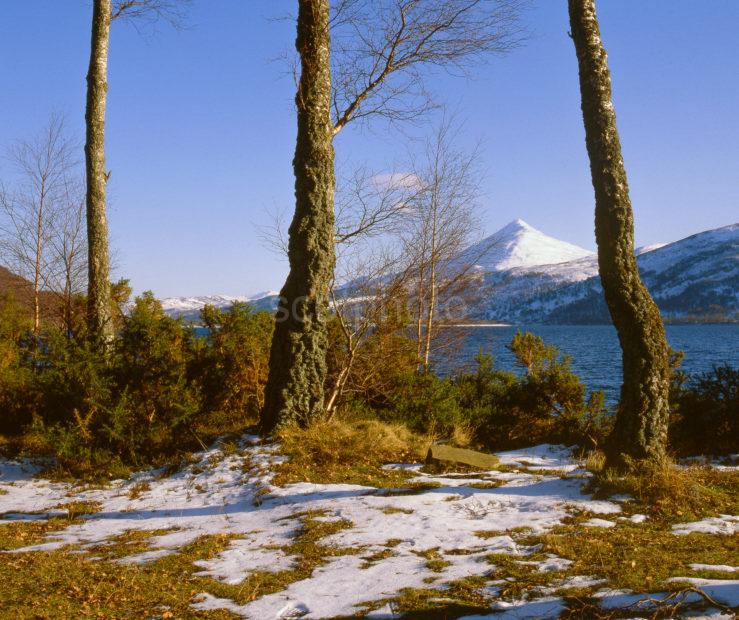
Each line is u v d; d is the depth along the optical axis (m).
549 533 6.60
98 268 13.19
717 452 11.23
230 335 13.94
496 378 15.08
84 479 10.31
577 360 59.22
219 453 10.59
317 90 11.61
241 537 7.09
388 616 4.66
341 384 13.11
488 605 4.81
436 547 6.35
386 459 10.56
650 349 8.62
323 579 5.57
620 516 7.25
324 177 11.63
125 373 11.35
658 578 5.10
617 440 8.73
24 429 12.41
